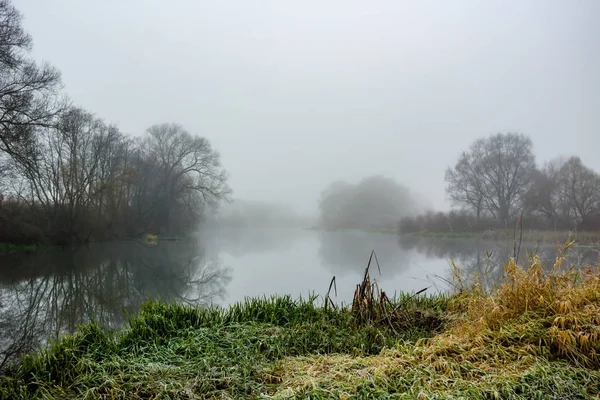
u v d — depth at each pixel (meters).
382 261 16.59
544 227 15.77
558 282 3.77
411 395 2.45
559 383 2.54
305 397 2.52
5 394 2.91
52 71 20.95
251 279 12.10
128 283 12.70
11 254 20.45
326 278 11.97
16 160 19.95
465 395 2.44
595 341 2.89
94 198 28.94
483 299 4.12
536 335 3.12
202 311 4.70
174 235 38.66
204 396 2.77
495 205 32.47
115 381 2.98
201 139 39.78
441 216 35.50
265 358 3.40
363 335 3.98
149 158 37.56
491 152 33.44
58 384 3.10
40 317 8.01
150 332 4.05
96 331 4.02
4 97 19.08
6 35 18.78
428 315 4.63
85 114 28.08
